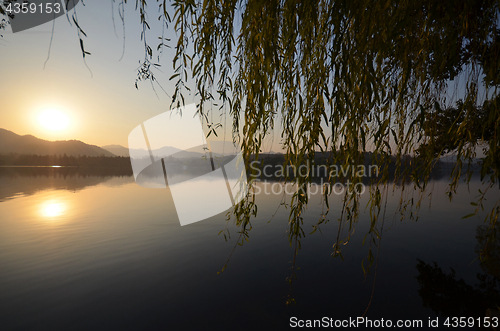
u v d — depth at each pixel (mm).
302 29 1009
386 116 984
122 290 4062
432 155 1137
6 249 6008
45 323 3227
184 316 3379
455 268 4688
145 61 1125
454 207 9539
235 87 1363
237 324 3207
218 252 5762
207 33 1157
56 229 7750
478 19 865
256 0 890
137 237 6910
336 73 848
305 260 5215
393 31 773
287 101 1066
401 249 5672
